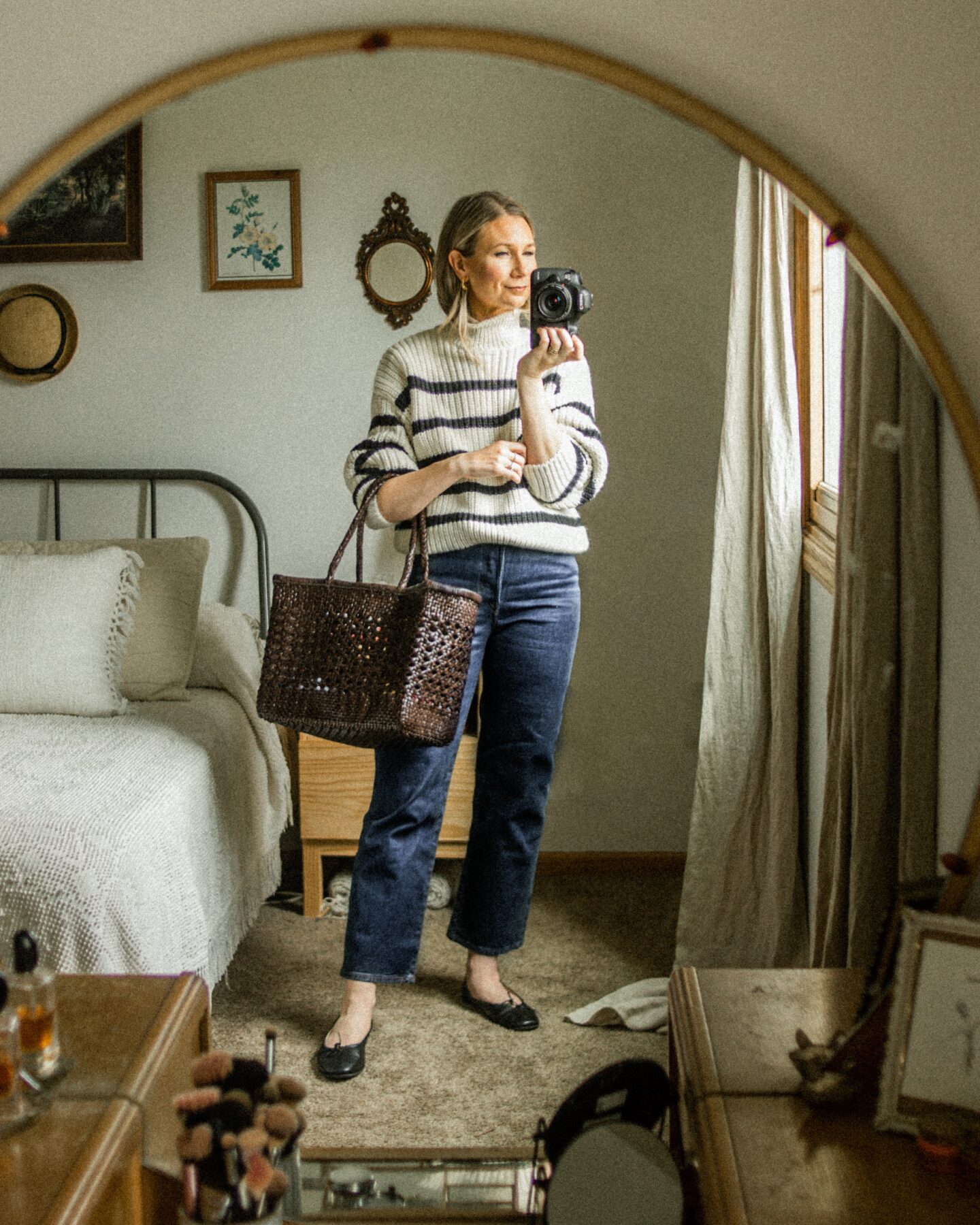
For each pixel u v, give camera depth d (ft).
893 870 4.18
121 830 4.88
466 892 5.68
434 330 5.34
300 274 6.93
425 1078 5.10
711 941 6.27
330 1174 3.47
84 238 6.81
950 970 2.69
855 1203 2.51
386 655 4.93
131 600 6.58
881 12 2.67
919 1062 2.70
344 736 5.02
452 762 5.53
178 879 5.08
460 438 5.32
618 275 7.13
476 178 6.88
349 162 6.77
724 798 6.27
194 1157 2.57
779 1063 2.96
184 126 6.66
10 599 6.27
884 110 2.72
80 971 4.64
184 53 2.75
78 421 7.16
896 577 3.98
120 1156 2.61
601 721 7.41
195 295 6.96
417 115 6.73
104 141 2.83
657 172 6.98
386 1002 5.71
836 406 5.78
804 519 5.88
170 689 6.57
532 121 6.82
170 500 7.36
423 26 2.76
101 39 2.72
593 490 5.50
